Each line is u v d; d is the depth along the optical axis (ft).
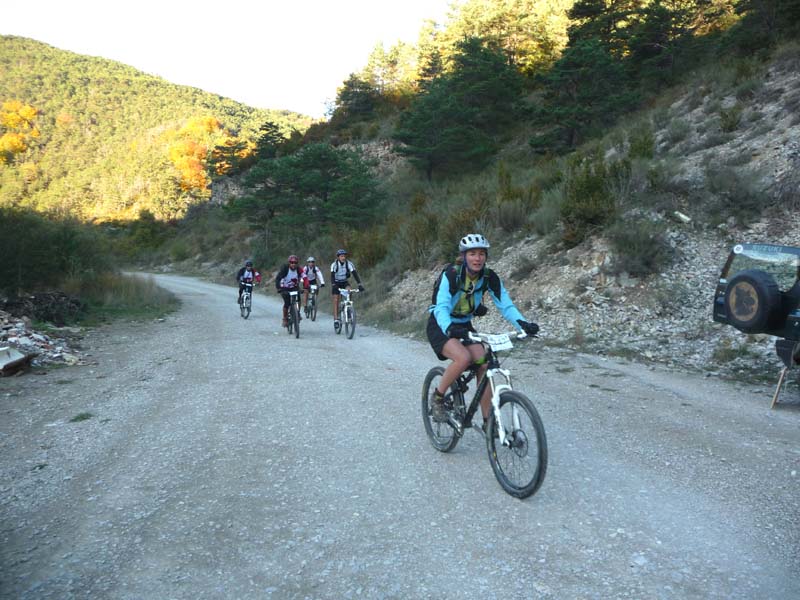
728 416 18.53
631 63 97.76
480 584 8.84
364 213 103.40
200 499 12.35
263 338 39.29
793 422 17.81
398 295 53.01
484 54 124.16
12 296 48.32
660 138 56.70
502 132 122.42
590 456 14.85
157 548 10.16
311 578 9.10
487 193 60.34
